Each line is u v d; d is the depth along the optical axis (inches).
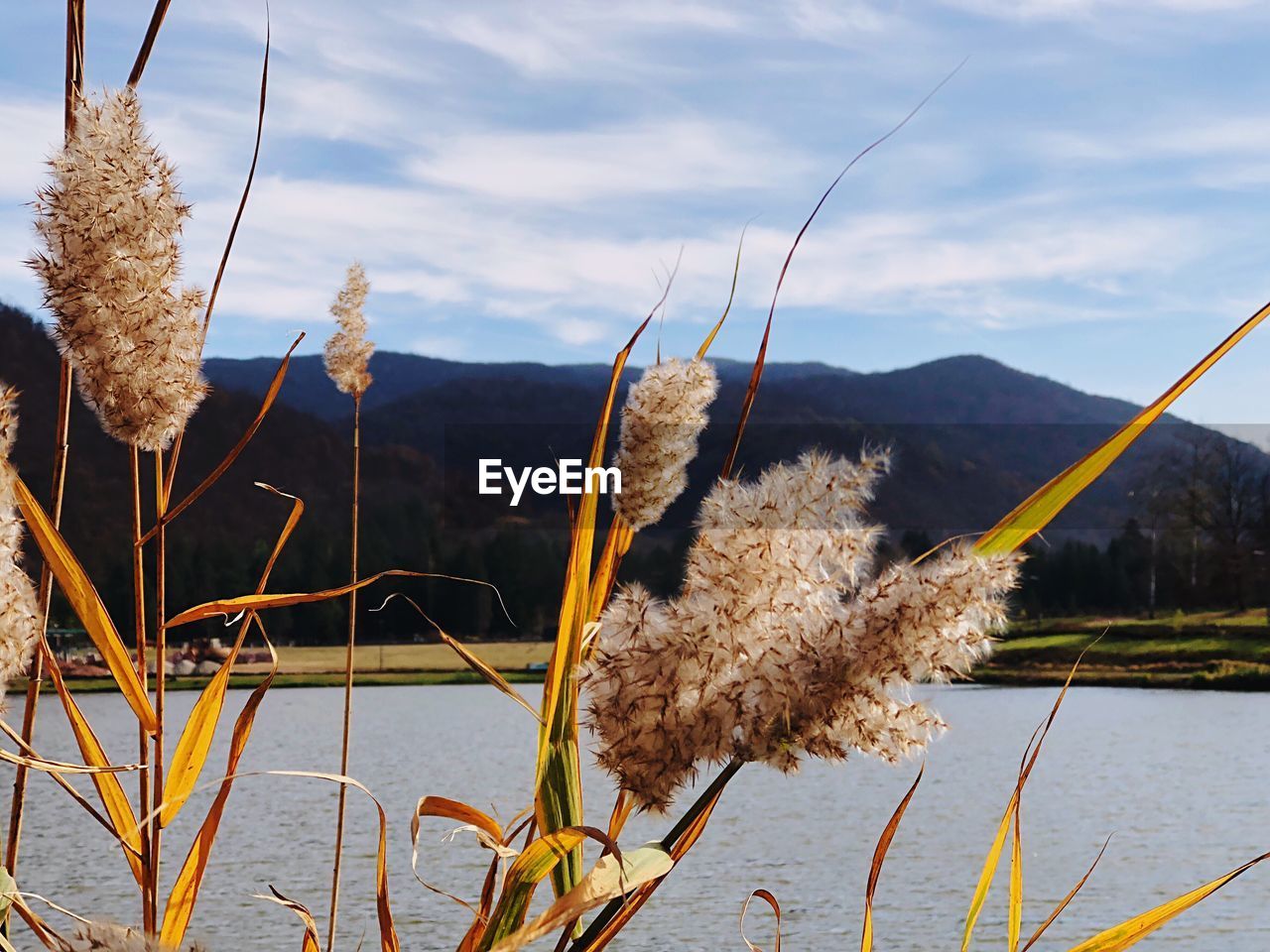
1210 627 2847.0
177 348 62.7
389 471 4077.3
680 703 41.5
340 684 2866.6
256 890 802.8
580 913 40.5
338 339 168.9
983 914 761.6
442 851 957.2
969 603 39.0
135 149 61.9
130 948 30.3
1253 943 688.4
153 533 64.4
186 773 63.1
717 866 932.0
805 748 41.3
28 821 1021.2
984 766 1515.7
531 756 1593.3
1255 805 1184.2
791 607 41.1
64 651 1374.3
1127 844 1011.9
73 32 64.9
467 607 2933.1
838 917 749.3
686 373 56.7
